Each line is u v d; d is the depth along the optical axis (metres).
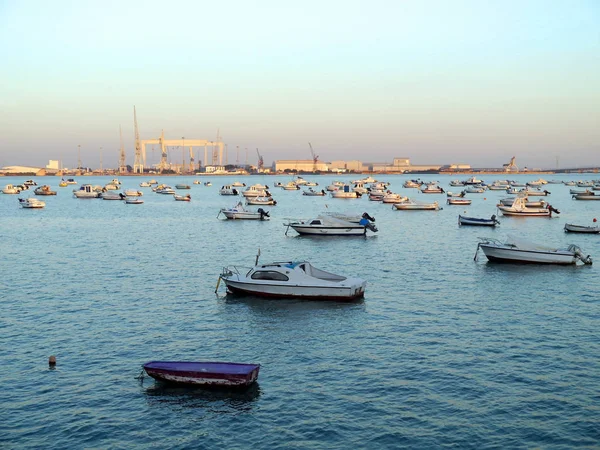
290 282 45.09
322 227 86.56
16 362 31.98
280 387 28.81
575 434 24.31
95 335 36.47
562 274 55.47
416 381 29.39
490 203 171.75
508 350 33.69
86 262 62.84
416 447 23.45
